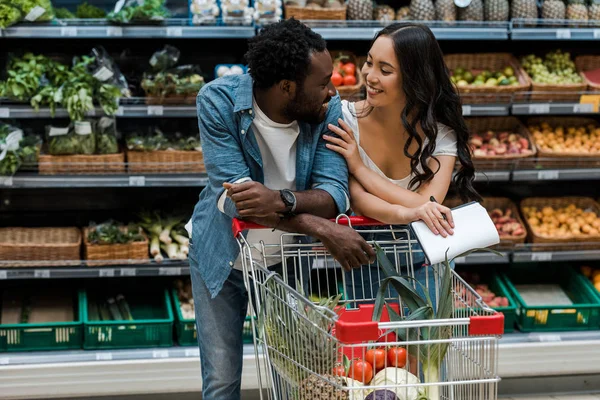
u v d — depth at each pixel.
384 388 2.10
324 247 2.37
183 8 4.29
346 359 2.13
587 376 4.21
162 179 4.10
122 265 4.14
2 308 4.28
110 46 4.46
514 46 4.80
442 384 2.01
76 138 4.06
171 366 3.90
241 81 2.40
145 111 4.05
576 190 4.92
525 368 4.09
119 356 3.93
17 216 4.50
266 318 2.26
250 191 2.23
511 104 4.31
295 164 2.49
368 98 2.56
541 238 4.41
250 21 4.05
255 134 2.42
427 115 2.52
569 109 4.32
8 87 3.96
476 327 1.96
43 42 4.39
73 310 4.30
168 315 4.15
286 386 2.24
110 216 4.55
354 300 2.45
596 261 4.84
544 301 4.50
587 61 4.69
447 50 4.77
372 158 2.68
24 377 3.80
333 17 4.11
